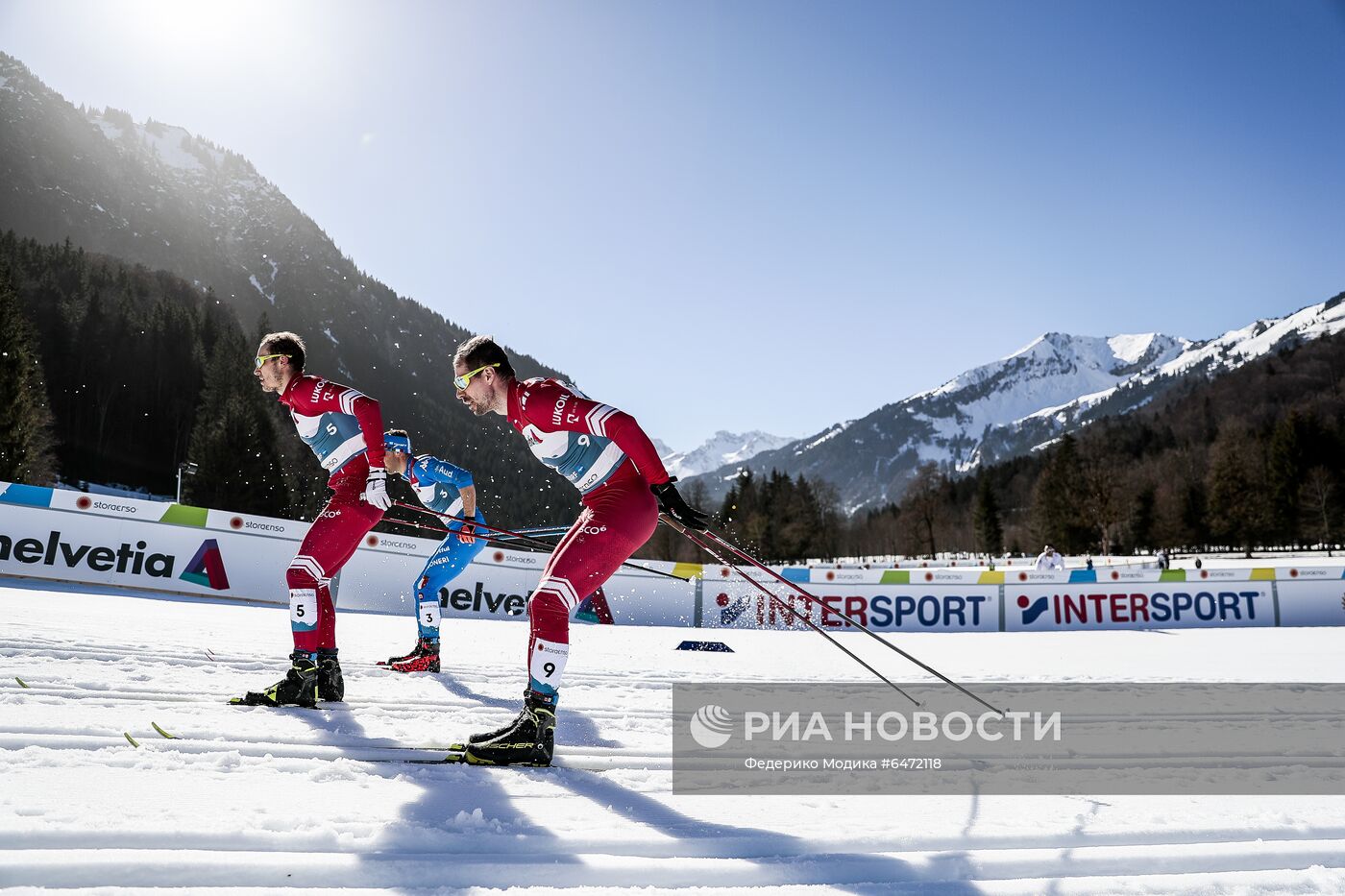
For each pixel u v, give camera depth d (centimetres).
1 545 862
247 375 5994
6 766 200
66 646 382
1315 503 6041
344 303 19950
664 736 299
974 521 7875
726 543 279
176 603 801
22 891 138
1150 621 1301
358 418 327
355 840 168
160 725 254
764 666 532
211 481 4481
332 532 323
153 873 147
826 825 198
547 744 246
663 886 161
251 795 193
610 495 269
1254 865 185
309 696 305
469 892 151
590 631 875
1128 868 181
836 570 1216
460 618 1021
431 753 249
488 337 278
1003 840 191
